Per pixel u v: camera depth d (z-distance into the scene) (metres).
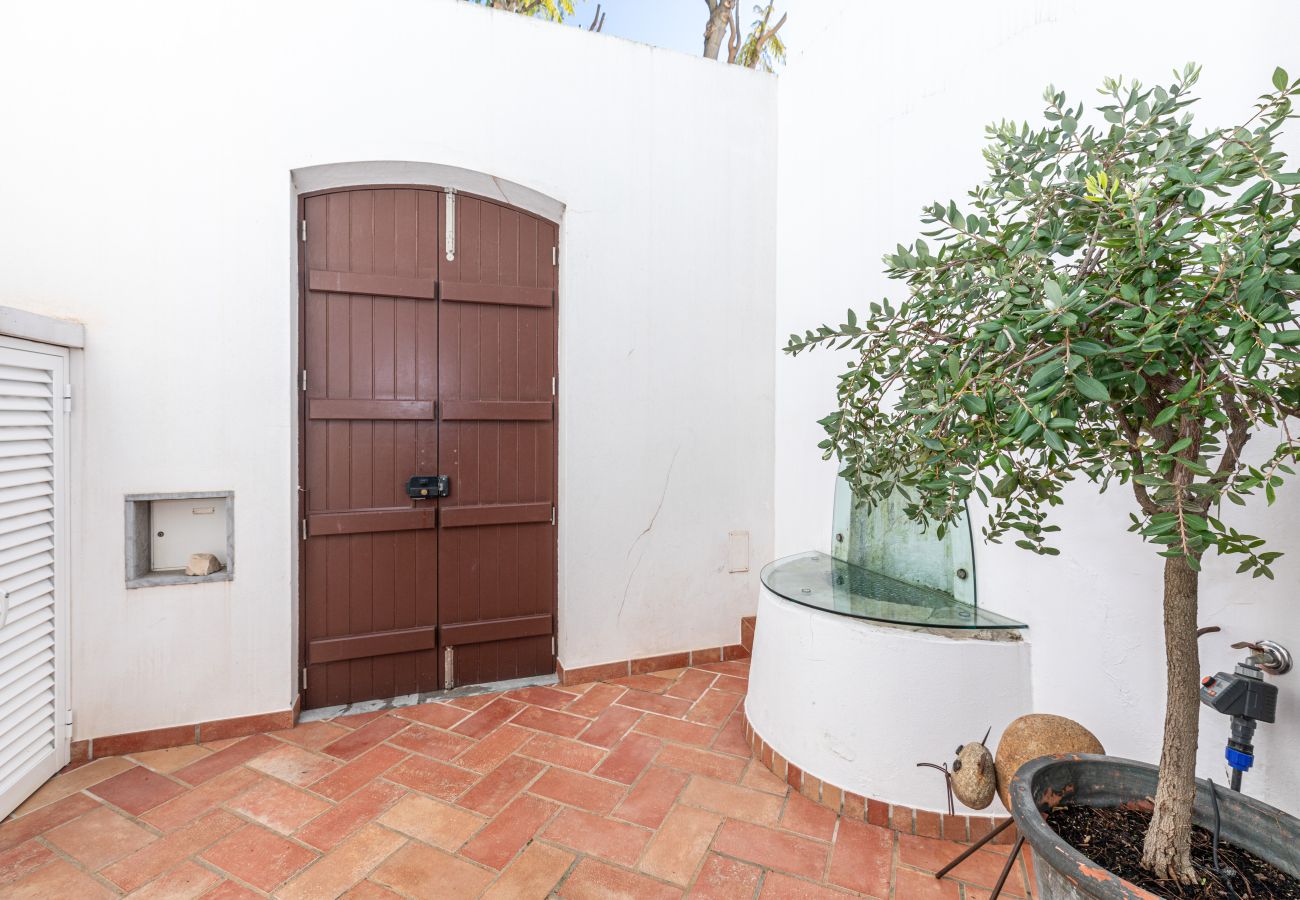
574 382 2.82
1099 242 0.88
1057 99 1.18
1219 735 1.33
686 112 3.05
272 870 1.61
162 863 1.63
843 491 2.65
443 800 1.92
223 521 2.40
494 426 2.85
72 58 2.11
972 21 2.01
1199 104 1.39
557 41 2.77
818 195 2.86
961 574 2.05
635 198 2.94
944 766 1.75
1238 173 0.80
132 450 2.19
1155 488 0.81
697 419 3.10
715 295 3.13
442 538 2.77
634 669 2.96
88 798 1.92
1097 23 1.62
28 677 1.92
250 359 2.35
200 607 2.29
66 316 2.10
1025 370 0.88
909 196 2.28
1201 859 0.99
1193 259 0.80
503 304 2.84
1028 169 1.13
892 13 2.37
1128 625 1.53
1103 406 0.97
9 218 2.04
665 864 1.64
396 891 1.54
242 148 2.32
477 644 2.83
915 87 2.25
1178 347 0.77
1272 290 0.68
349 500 2.61
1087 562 1.63
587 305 2.84
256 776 2.05
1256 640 1.27
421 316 2.70
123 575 2.18
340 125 2.45
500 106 2.67
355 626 2.63
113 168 2.16
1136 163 0.95
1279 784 1.23
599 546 2.89
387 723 2.45
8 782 1.83
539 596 2.95
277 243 2.38
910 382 1.15
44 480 1.97
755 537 3.24
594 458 2.87
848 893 1.53
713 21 4.84
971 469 0.92
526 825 1.80
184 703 2.27
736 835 1.76
